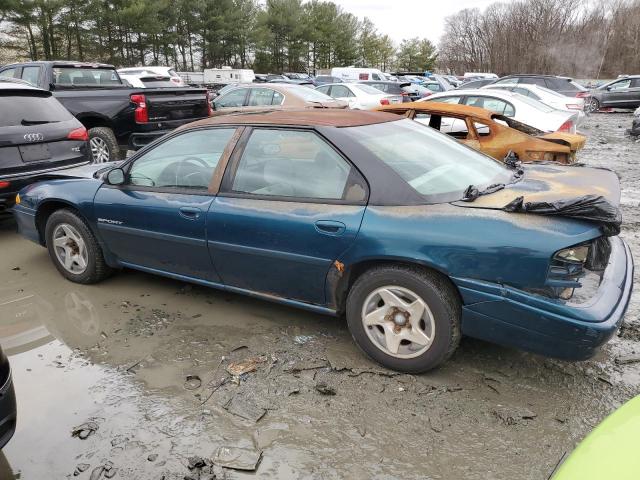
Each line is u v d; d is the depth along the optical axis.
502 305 2.66
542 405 2.79
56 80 8.73
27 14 35.69
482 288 2.69
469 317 2.79
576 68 68.94
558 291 2.59
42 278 4.64
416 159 3.30
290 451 2.50
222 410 2.79
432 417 2.71
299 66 63.88
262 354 3.32
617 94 23.06
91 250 4.30
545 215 2.65
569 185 3.15
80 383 3.05
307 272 3.23
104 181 4.18
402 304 2.95
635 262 5.03
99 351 3.40
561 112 9.00
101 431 2.64
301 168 3.29
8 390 2.30
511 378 3.03
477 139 6.85
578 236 2.51
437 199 2.95
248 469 2.38
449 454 2.46
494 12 75.06
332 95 15.40
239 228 3.39
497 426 2.63
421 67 83.06
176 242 3.75
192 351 3.37
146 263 4.09
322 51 67.44
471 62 77.19
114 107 8.23
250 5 54.75
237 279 3.61
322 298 3.29
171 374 3.13
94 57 42.38
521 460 2.41
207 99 9.34
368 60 77.56
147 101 8.16
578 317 2.52
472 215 2.78
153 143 3.95
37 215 4.57
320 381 3.02
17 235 6.01
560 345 2.61
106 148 8.37
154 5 42.00
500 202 2.85
